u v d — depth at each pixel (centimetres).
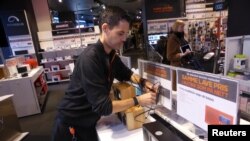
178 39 285
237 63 233
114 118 138
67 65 590
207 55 360
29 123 317
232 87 75
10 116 255
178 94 107
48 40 597
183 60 290
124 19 92
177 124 113
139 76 136
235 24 382
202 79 89
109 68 112
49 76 582
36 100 348
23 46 544
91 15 923
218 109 83
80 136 119
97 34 616
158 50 355
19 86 335
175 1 525
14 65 383
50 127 296
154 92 120
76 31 602
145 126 103
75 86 109
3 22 519
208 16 545
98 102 93
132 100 107
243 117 114
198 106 94
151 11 520
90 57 96
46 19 600
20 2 538
